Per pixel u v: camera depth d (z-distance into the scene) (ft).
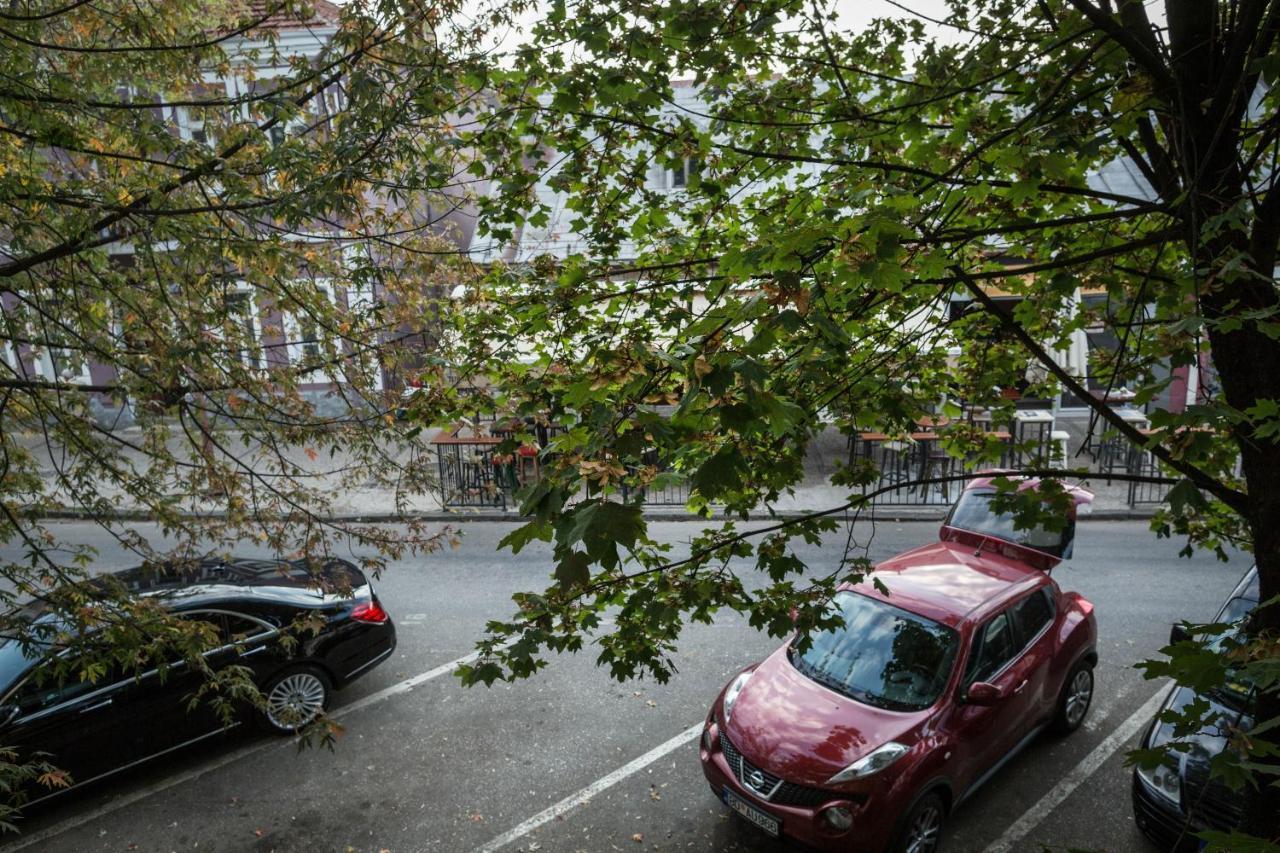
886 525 42.83
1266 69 9.18
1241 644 8.11
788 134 15.21
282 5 16.25
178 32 19.58
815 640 21.03
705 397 7.88
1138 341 15.87
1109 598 33.14
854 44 15.44
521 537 7.98
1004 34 13.24
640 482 9.71
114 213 16.28
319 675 24.70
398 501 22.03
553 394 11.74
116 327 24.26
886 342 17.63
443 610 33.17
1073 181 11.67
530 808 20.84
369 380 21.27
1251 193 10.12
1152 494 46.16
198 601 23.02
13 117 17.97
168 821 20.56
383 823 20.38
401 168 17.19
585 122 14.25
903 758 17.30
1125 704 25.25
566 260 15.71
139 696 21.58
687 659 28.40
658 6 12.34
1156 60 10.05
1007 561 23.84
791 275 8.22
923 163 12.20
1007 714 20.02
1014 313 17.03
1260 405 8.43
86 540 41.01
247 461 48.37
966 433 18.98
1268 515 11.18
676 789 21.48
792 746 17.97
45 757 20.29
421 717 25.20
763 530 14.24
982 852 18.85
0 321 19.27
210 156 16.37
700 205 16.71
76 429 19.15
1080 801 20.62
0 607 25.90
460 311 18.98
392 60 14.87
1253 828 10.39
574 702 25.86
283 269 19.61
